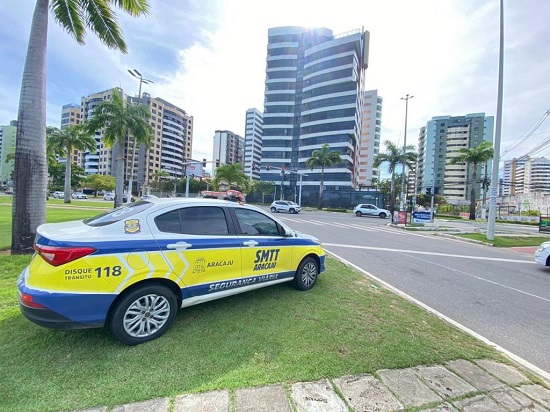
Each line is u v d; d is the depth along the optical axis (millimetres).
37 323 2615
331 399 2320
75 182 66812
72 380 2416
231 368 2684
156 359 2773
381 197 55250
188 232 3490
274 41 81188
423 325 3844
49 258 2645
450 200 75438
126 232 3047
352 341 3295
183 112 119875
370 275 6750
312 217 28516
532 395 2520
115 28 8109
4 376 2422
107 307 2838
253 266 4121
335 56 69250
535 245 13953
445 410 2266
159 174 90375
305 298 4637
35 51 6590
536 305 5148
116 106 21750
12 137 90562
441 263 8609
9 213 15922
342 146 68000
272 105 80312
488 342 3516
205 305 4168
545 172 50156
